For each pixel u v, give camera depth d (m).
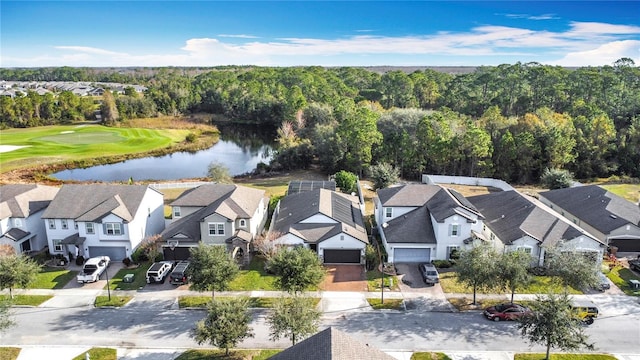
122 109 144.38
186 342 30.73
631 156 78.44
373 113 88.62
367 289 38.12
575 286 34.44
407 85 129.62
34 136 115.94
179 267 40.03
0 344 30.45
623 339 30.64
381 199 49.12
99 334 31.72
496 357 28.83
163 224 52.41
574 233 40.97
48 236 44.91
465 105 112.06
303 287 34.00
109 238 43.72
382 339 30.84
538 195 59.56
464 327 32.41
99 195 46.47
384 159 79.06
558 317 26.88
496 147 78.00
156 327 32.59
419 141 78.12
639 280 39.00
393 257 43.19
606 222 45.56
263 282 39.38
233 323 28.09
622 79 113.25
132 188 47.53
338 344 20.88
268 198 59.91
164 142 112.69
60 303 36.09
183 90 169.12
